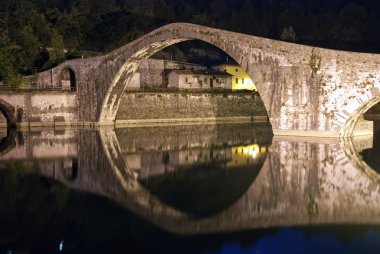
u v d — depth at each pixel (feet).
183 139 164.35
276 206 75.66
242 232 64.49
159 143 153.89
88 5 434.30
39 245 60.44
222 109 245.65
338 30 487.20
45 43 323.57
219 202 78.74
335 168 104.68
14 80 217.36
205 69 317.22
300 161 114.01
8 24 324.39
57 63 271.90
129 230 65.62
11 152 133.39
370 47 462.19
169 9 501.97
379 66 138.00
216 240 61.62
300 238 62.08
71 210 75.20
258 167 107.96
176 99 233.55
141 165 114.01
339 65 143.74
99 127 208.33
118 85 206.49
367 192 83.66
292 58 150.71
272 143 145.07
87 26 393.09
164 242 61.31
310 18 514.68
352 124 149.89
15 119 204.33
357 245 59.72
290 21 503.61
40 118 210.59
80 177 100.27
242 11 525.34
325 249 58.59
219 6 540.11
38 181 96.17
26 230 65.67
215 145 148.15
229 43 162.30
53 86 228.43
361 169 103.91
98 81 209.05
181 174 102.37
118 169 108.99
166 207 76.69
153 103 228.22
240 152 132.05
